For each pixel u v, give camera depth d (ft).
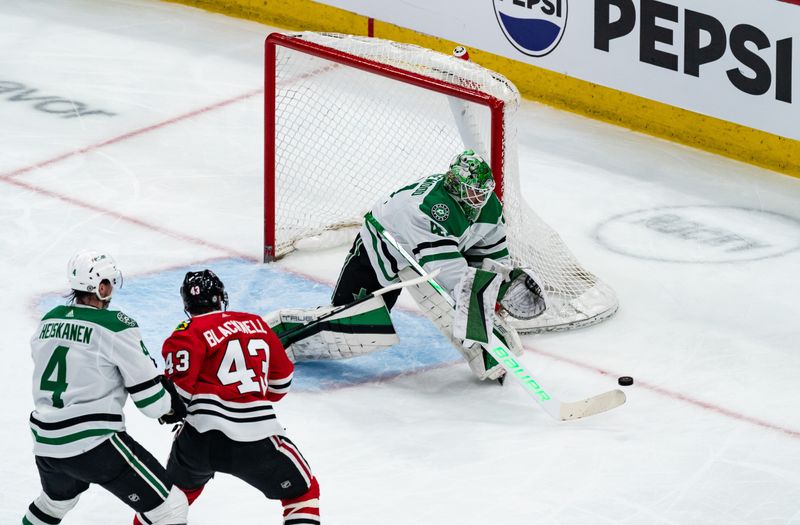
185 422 56.95
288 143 107.45
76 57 130.62
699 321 86.17
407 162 102.32
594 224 100.73
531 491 66.18
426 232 72.54
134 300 86.17
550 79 121.39
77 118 116.98
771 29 98.58
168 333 82.02
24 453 68.33
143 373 54.75
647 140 115.75
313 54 89.30
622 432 72.33
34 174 105.70
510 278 74.69
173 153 111.14
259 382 57.26
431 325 85.40
